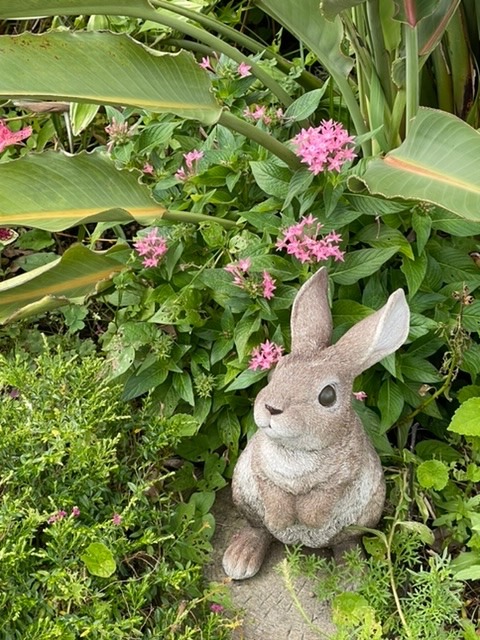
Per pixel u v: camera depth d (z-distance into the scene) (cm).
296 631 81
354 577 81
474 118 108
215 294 90
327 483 76
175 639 78
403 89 95
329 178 87
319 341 76
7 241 108
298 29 95
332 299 91
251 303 88
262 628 82
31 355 104
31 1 81
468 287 92
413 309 91
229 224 94
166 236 93
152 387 91
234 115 92
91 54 82
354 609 77
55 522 74
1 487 80
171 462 97
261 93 103
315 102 97
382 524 88
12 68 79
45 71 80
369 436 87
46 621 69
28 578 75
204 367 92
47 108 110
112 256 93
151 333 91
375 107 98
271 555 88
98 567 73
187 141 100
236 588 85
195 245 95
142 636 75
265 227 90
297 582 85
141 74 84
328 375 73
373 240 91
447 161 80
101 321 111
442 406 99
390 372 88
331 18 81
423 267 89
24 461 78
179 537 83
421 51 91
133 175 88
